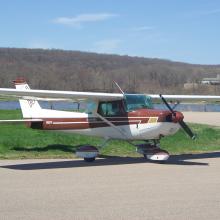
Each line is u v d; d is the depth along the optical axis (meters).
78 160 12.66
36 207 6.50
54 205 6.64
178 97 14.29
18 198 7.12
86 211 6.29
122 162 12.34
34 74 103.12
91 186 8.30
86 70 110.88
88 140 15.76
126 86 102.31
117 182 8.78
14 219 5.82
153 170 10.65
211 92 100.56
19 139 14.77
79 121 13.45
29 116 14.13
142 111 12.35
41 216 5.98
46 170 10.45
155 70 120.75
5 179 9.02
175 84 106.06
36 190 7.82
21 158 12.68
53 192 7.66
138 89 100.94
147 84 104.19
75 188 8.06
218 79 109.75
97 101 13.05
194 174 9.98
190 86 103.94
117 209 6.42
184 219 5.89
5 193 7.52
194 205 6.70
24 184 8.43
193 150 15.83
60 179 9.09
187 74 123.50
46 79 101.31
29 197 7.21
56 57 120.62
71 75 103.94
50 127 13.80
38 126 13.97
